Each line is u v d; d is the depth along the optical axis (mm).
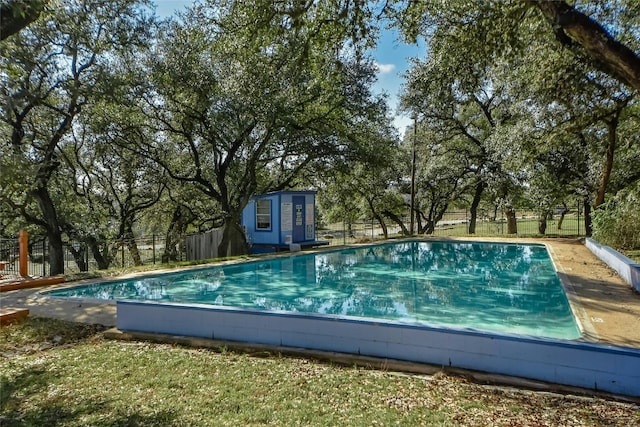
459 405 3480
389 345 4652
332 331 4895
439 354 4461
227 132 14258
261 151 15055
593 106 12242
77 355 4809
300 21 6055
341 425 3104
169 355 4797
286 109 13047
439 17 7281
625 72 3857
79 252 17328
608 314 5926
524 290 9453
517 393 3811
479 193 23078
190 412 3311
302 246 16766
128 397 3609
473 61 7645
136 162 15961
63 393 3697
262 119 13141
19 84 10797
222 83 13211
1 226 17438
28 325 6117
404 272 12008
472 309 7895
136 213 21406
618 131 15008
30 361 4621
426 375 4301
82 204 17438
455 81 8852
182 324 5602
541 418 3227
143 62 13508
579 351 3941
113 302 7473
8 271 11000
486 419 3205
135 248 18266
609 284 8094
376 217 26281
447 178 23156
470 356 4340
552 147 14359
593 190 16859
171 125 15156
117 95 12180
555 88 11203
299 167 16859
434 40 8094
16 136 11711
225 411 3338
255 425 3100
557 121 13758
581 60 9664
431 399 3613
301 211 17375
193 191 19031
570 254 12469
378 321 4730
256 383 3938
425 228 27031
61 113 12664
